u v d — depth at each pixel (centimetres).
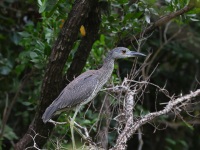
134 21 1171
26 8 1488
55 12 1153
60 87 1073
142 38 1145
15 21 1516
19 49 1491
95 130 1114
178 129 1802
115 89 985
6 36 1484
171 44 1700
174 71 1827
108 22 1171
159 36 1681
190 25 1802
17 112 1507
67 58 1052
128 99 936
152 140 1777
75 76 1103
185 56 1716
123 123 928
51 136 1216
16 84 1443
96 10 1081
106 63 1056
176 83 1814
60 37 1038
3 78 1474
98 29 1101
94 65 1227
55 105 977
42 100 1072
